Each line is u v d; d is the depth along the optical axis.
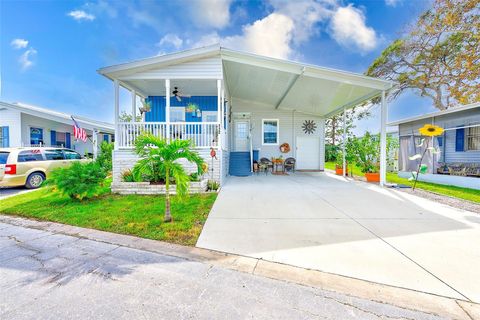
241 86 10.70
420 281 2.20
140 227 3.67
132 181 6.66
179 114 10.80
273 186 7.78
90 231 3.55
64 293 2.00
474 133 8.63
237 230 3.58
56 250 2.89
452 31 12.22
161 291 2.04
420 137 10.38
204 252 2.85
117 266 2.49
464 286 2.12
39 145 11.84
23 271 2.38
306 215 4.39
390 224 3.86
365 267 2.46
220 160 7.64
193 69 7.68
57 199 5.52
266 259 2.66
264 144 13.18
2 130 11.55
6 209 4.64
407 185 8.07
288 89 9.56
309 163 13.28
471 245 3.00
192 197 5.80
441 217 4.26
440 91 14.10
